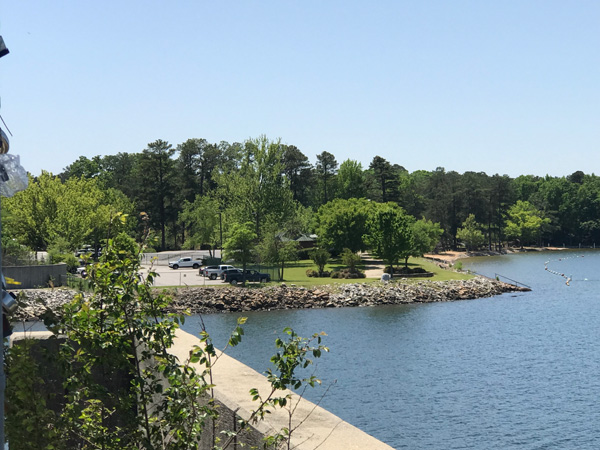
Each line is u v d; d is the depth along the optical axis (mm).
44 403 5266
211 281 89062
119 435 6051
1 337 3998
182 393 5598
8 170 4309
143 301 5977
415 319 73938
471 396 42844
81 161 197625
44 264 69125
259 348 55969
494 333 65875
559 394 43469
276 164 116625
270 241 93625
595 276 130500
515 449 32688
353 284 90625
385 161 189250
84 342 5820
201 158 184125
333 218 120688
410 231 103562
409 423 37125
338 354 55250
